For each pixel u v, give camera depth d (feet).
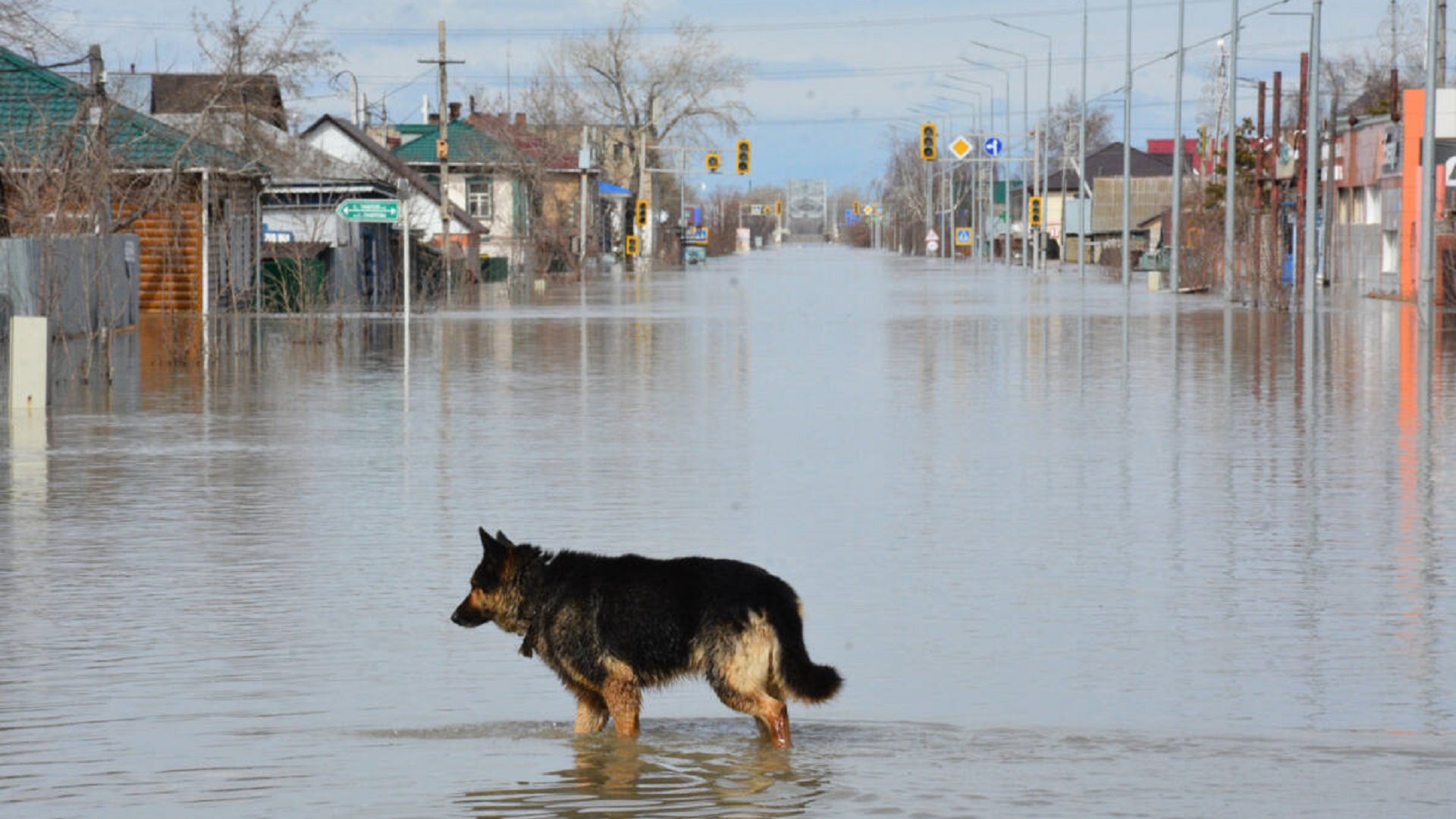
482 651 39.75
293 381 113.70
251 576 48.49
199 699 35.47
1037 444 79.00
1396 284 257.34
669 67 521.65
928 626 42.32
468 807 28.14
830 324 182.80
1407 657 38.99
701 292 284.00
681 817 27.48
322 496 63.46
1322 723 33.50
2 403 97.40
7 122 172.55
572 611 31.89
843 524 57.31
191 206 193.47
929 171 623.77
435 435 82.74
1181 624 42.42
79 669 37.96
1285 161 315.99
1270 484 66.49
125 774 30.17
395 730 33.09
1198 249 285.02
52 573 48.85
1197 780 29.43
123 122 176.24
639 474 69.36
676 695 36.19
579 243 406.21
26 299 136.87
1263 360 130.41
